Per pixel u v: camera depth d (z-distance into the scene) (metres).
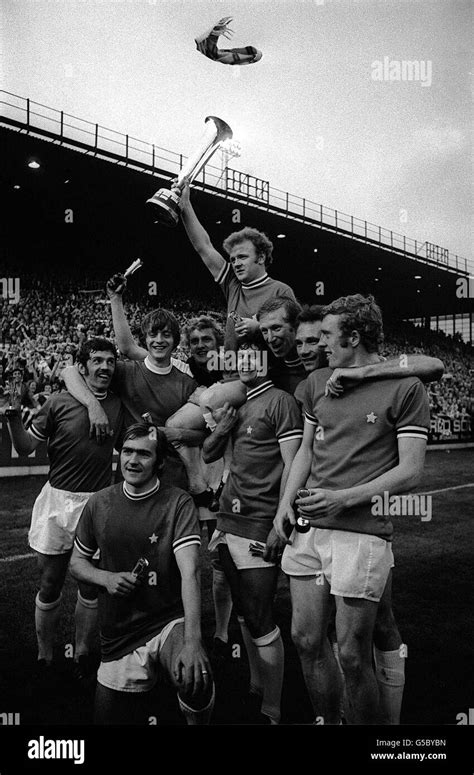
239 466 2.01
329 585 1.70
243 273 2.25
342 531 1.61
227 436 2.00
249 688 2.12
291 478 1.78
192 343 2.44
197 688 1.60
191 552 1.73
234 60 2.36
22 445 2.15
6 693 2.02
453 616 2.53
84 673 2.12
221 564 2.11
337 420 1.65
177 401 2.25
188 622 1.66
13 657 2.19
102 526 1.77
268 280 2.28
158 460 1.78
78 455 2.20
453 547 3.27
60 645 2.28
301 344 1.99
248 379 2.02
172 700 2.04
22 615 2.38
